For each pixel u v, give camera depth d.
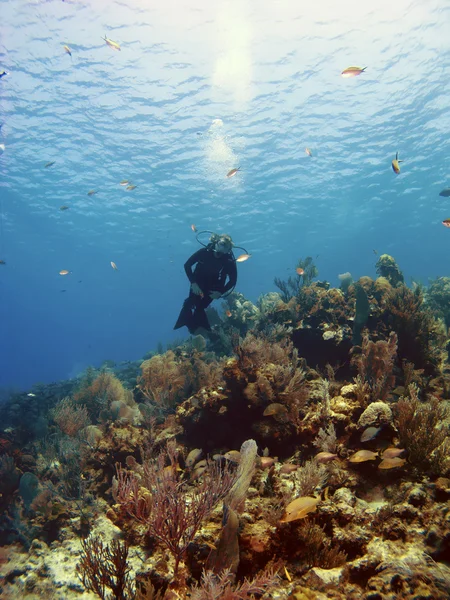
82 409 7.09
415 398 3.83
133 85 19.11
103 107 20.19
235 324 9.07
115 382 7.76
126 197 29.92
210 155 25.28
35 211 32.31
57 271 53.75
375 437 3.51
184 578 2.58
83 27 15.92
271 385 4.59
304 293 7.88
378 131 23.75
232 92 20.30
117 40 16.77
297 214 36.25
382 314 6.70
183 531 2.55
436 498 2.81
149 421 5.34
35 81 18.00
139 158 24.72
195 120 21.94
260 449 4.22
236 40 17.58
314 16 16.73
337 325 6.79
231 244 7.01
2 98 18.61
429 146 26.05
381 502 3.00
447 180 32.00
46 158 23.86
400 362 6.02
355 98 20.89
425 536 2.48
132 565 2.95
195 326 7.46
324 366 6.55
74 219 34.38
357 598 2.17
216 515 2.96
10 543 4.05
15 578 3.29
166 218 34.66
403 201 35.75
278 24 17.03
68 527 3.82
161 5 15.73
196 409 4.75
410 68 19.11
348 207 35.78
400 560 2.29
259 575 2.53
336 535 2.68
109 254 46.12
